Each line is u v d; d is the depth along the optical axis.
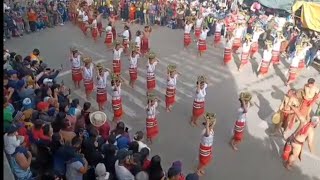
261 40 20.34
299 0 19.55
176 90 15.41
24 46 19.61
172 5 23.50
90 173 8.21
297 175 10.95
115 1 24.78
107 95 14.54
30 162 8.50
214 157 11.53
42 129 9.28
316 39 18.55
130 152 8.38
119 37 21.62
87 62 13.87
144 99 14.59
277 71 17.53
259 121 13.48
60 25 23.17
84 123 10.20
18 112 9.84
